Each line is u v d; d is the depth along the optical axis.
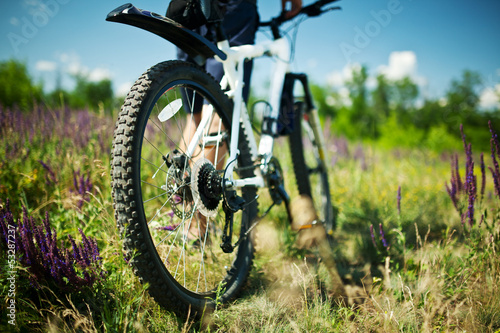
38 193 2.29
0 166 2.32
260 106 2.25
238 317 1.48
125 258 1.22
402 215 2.69
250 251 1.79
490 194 2.98
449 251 1.93
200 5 1.64
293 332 1.39
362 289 1.81
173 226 1.86
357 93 65.81
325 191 2.75
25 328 1.25
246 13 2.06
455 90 39.28
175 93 1.54
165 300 1.27
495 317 1.46
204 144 1.73
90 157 2.54
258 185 1.89
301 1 2.23
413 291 1.65
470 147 1.93
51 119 3.23
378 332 1.40
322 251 1.94
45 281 1.39
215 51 1.62
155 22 1.40
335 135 5.95
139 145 1.23
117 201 1.18
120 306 1.31
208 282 1.70
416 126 56.06
